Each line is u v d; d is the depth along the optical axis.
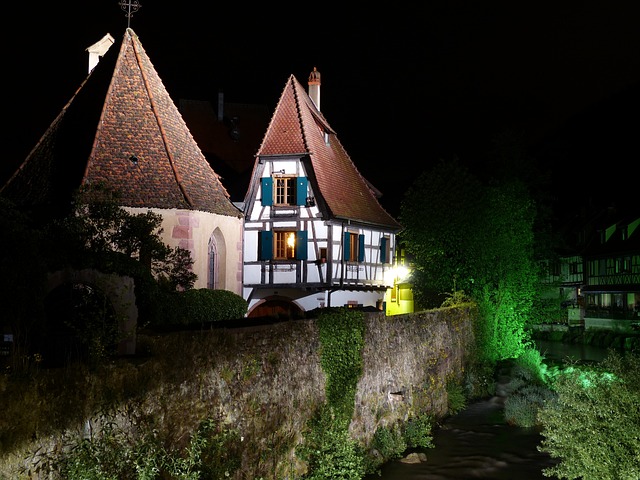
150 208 22.41
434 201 33.56
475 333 27.05
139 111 23.98
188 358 10.49
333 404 15.27
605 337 45.38
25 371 7.74
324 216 29.78
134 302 14.43
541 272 36.16
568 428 13.63
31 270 12.07
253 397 12.16
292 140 30.55
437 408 21.95
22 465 7.24
